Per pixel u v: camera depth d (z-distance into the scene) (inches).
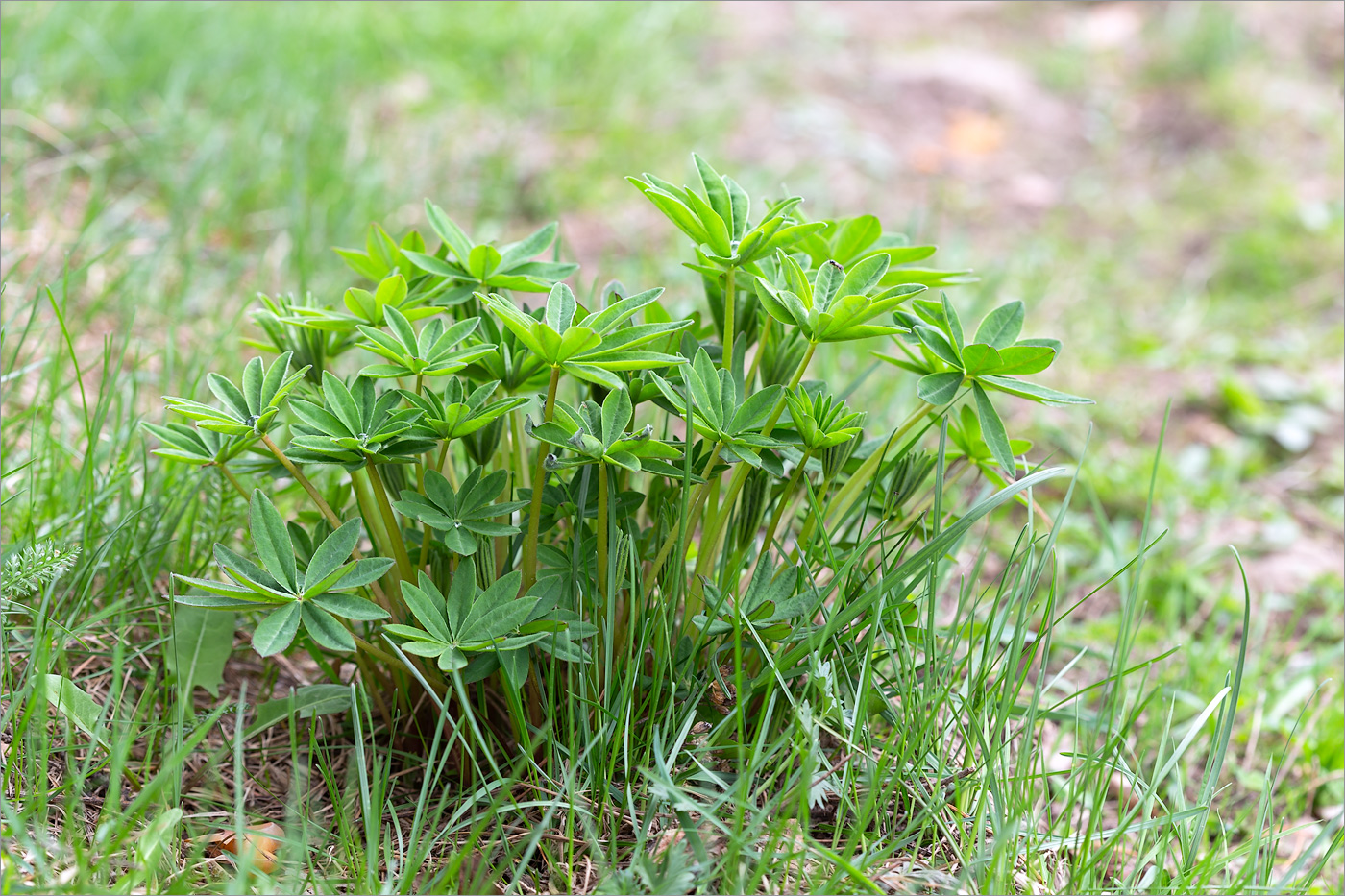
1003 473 42.1
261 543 37.4
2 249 51.5
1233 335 73.3
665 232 76.7
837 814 38.7
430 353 38.5
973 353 38.1
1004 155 98.9
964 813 39.6
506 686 38.4
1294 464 62.3
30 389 48.0
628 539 38.3
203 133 68.9
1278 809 45.1
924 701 39.1
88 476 42.1
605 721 38.8
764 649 38.2
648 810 38.3
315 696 39.5
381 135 78.1
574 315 38.5
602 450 37.6
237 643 42.6
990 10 126.4
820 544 40.2
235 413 38.3
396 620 39.4
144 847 36.7
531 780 39.5
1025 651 47.2
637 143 87.6
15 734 38.0
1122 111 107.0
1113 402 64.9
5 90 63.7
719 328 41.2
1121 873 39.6
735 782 39.0
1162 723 45.3
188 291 54.6
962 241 79.1
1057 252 83.1
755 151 90.9
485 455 39.8
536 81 90.9
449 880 36.9
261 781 40.2
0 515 41.9
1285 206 88.0
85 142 64.7
